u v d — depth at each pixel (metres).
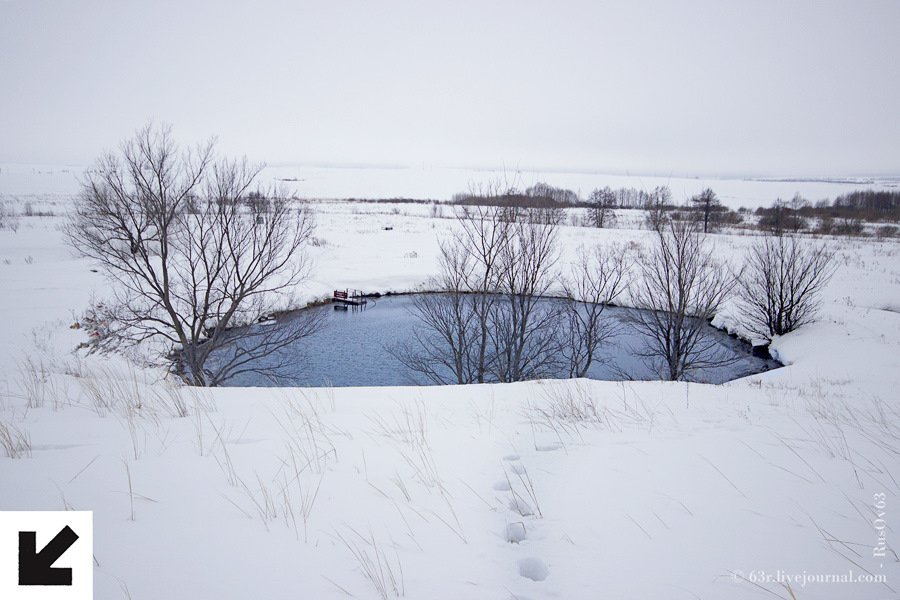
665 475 3.87
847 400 7.24
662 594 2.42
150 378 8.73
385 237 46.12
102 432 4.77
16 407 5.53
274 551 2.77
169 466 3.97
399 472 3.93
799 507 3.34
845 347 18.00
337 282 31.03
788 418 5.50
